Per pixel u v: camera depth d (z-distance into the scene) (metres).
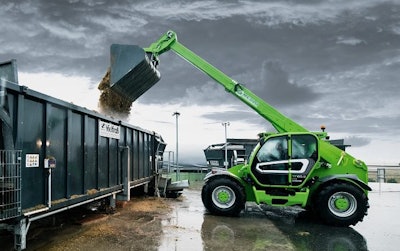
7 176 4.50
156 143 13.02
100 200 8.06
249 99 10.20
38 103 5.18
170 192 12.70
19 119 4.66
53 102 5.48
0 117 4.41
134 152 10.40
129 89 10.59
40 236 6.23
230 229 7.47
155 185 12.46
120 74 9.84
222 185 8.95
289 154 8.76
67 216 7.75
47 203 5.21
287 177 8.70
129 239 6.29
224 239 6.60
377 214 9.95
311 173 8.66
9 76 5.27
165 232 6.93
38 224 6.79
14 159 4.57
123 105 10.71
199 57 10.71
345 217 8.05
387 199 13.23
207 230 7.31
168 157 15.16
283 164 8.76
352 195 8.12
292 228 7.80
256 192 8.84
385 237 7.12
